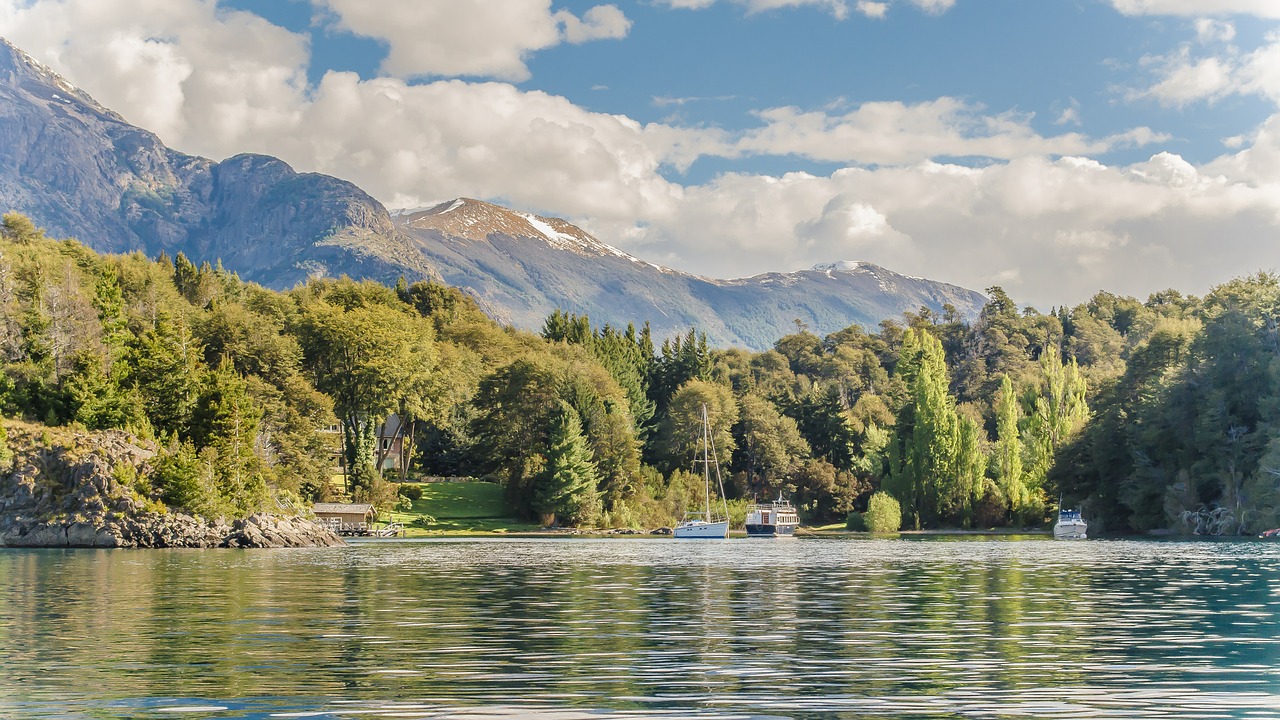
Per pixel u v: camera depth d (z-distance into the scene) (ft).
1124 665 94.94
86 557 280.72
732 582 195.11
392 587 180.24
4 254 509.35
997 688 84.07
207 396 393.29
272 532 360.48
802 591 173.78
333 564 252.83
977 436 595.47
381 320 570.46
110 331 451.53
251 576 206.80
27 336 403.54
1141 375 490.08
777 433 638.94
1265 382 416.46
